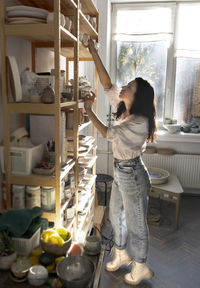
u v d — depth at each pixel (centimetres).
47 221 144
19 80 146
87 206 242
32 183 151
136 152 198
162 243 279
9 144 150
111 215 226
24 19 138
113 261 236
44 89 143
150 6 380
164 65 396
